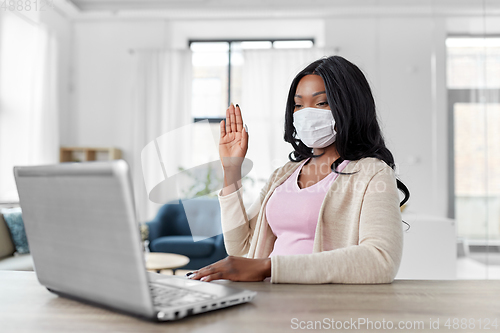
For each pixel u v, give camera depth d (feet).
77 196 1.76
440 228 9.62
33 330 1.62
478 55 11.41
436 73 12.96
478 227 10.89
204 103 17.65
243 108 15.80
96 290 1.80
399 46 15.49
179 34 17.48
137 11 15.90
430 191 14.75
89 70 16.72
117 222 1.60
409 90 15.31
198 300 1.84
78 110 16.67
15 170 2.14
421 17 15.47
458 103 12.07
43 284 2.19
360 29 15.71
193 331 1.60
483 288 2.42
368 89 3.94
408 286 2.50
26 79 13.87
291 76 14.66
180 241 12.96
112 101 16.60
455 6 12.12
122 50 16.67
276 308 1.94
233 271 2.66
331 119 3.87
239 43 17.98
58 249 1.97
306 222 3.79
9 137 13.07
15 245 10.68
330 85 3.79
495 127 11.02
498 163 10.80
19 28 13.51
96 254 1.75
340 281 2.57
